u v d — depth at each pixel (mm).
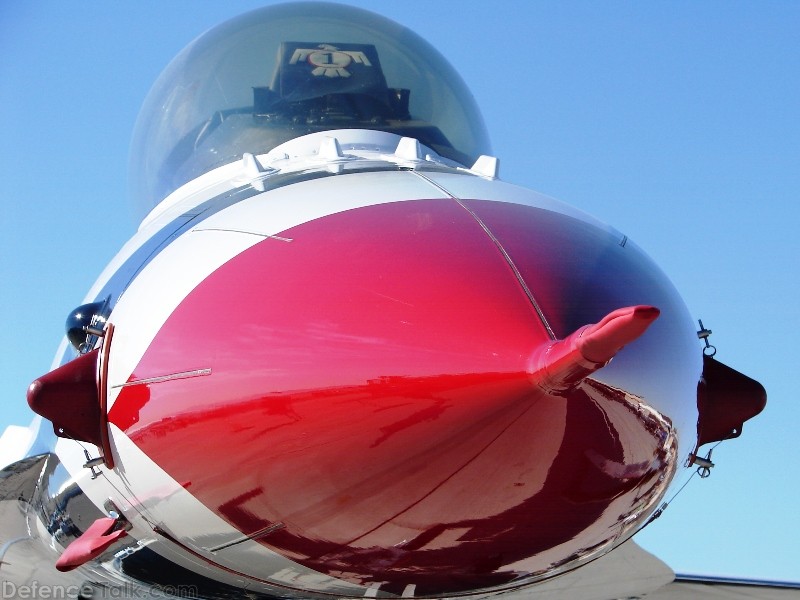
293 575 6000
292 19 9203
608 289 5688
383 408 5188
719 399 6566
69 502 6848
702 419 6312
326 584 6031
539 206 6457
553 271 5609
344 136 8250
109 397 6059
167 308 5930
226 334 5570
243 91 8703
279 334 5434
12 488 7480
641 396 5379
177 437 5656
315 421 5281
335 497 5414
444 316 5293
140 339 5969
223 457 5516
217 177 8109
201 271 5984
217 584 6387
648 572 7328
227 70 8852
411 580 5891
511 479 5293
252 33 9086
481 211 6094
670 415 5605
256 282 5688
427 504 5379
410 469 5273
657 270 6430
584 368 4734
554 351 4875
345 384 5234
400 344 5238
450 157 8758
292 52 8898
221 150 8461
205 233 6359
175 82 9148
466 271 5500
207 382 5531
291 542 5715
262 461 5422
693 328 6293
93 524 6566
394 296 5391
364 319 5348
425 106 8891
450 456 5219
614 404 5258
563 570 6117
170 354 5727
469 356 5148
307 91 8633
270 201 6461
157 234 6992
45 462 7309
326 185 6598
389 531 5523
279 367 5363
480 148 9258
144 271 6480
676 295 6328
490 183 6855
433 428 5164
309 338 5367
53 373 6176
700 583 8398
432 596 6117
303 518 5555
